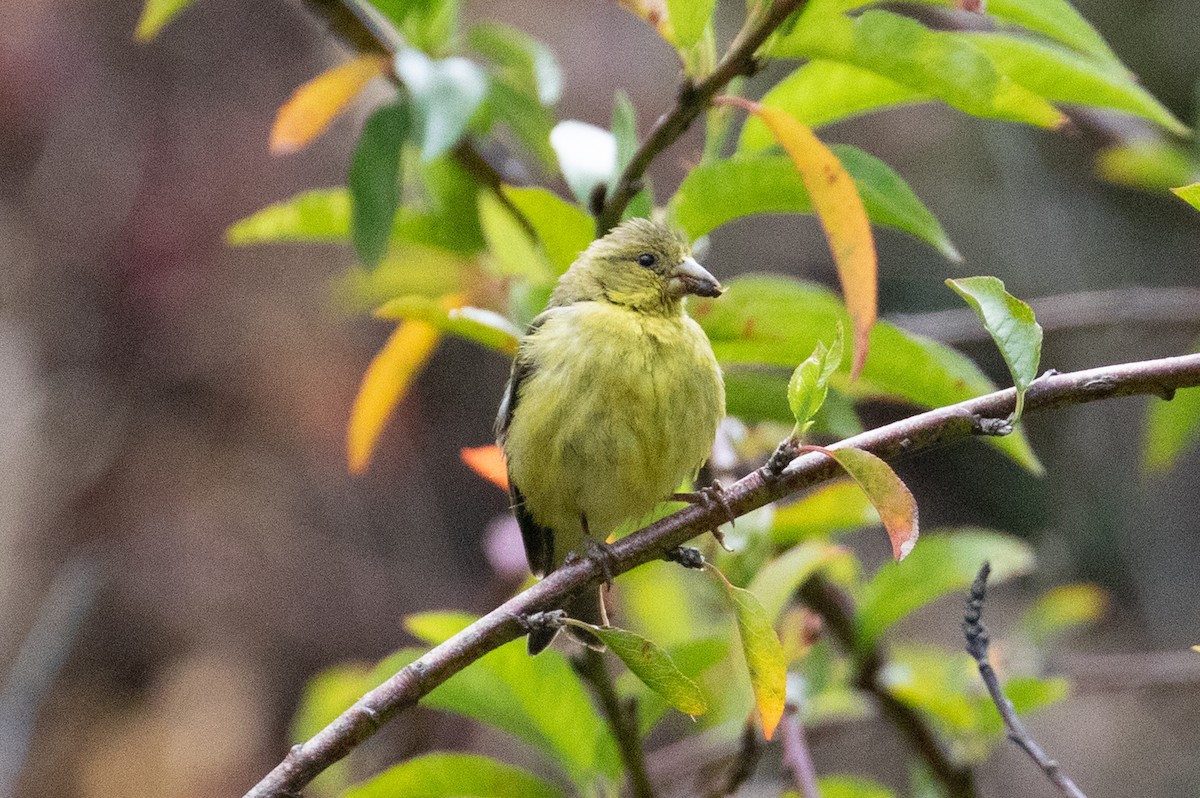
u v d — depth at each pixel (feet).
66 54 57.00
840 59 19.13
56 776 50.80
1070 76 20.44
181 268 56.13
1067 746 54.80
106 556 54.03
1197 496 56.13
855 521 24.36
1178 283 56.39
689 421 22.63
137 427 55.11
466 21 60.80
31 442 54.13
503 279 25.95
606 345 22.61
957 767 25.61
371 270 23.09
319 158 56.65
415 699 15.71
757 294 21.90
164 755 51.78
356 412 25.77
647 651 15.76
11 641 51.83
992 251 57.98
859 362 17.08
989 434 15.98
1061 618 31.01
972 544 25.52
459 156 25.31
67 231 56.13
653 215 24.50
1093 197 58.03
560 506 23.84
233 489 55.16
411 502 57.16
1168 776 53.47
